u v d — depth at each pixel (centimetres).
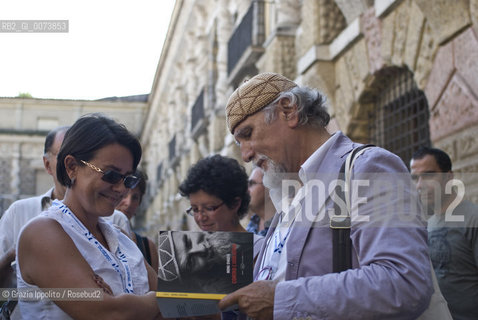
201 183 272
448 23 431
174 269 164
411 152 541
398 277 144
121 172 186
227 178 274
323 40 664
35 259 170
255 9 884
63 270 167
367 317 143
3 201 1677
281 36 768
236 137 196
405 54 507
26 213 276
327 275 154
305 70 695
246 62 900
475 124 398
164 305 162
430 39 466
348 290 146
